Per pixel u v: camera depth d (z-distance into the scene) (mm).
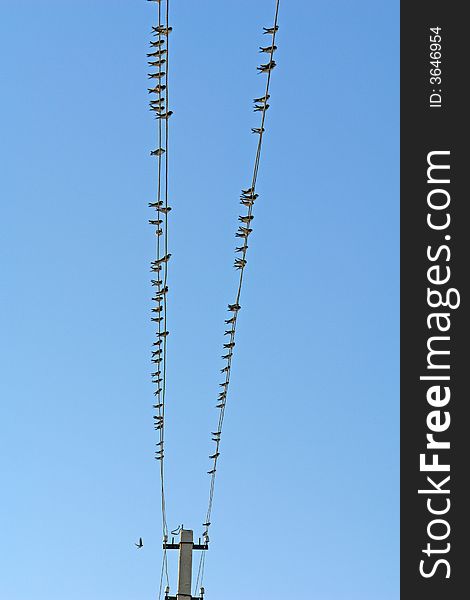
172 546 35125
